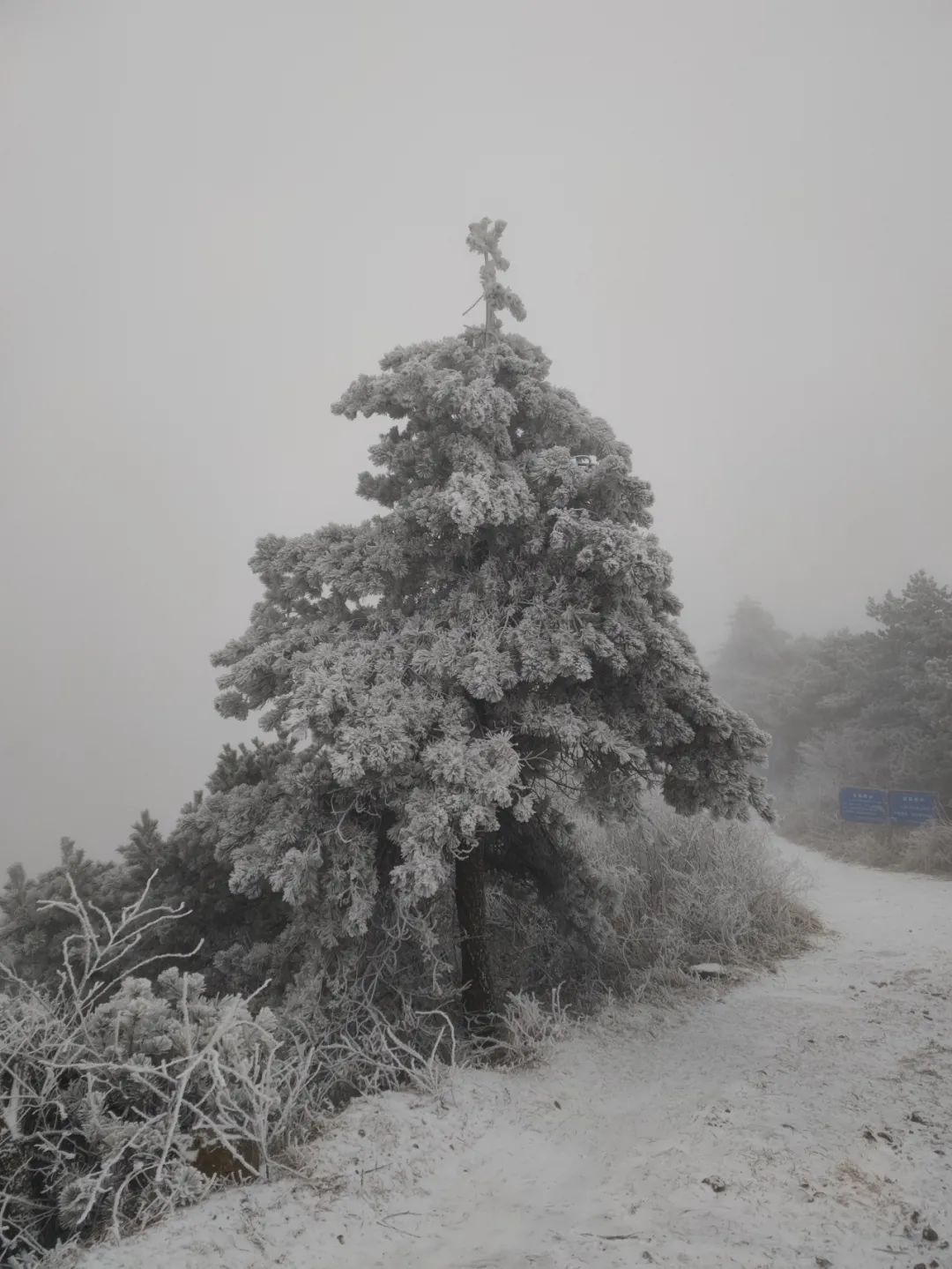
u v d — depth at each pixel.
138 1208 3.83
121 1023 4.31
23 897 6.97
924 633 18.41
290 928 6.49
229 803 6.89
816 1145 4.45
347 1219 3.81
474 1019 6.46
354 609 7.15
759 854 11.30
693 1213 3.80
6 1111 3.63
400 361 7.04
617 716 6.45
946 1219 3.67
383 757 5.34
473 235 7.33
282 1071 4.85
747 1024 6.67
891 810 15.84
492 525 6.31
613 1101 5.29
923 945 9.11
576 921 7.33
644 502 6.20
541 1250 3.54
